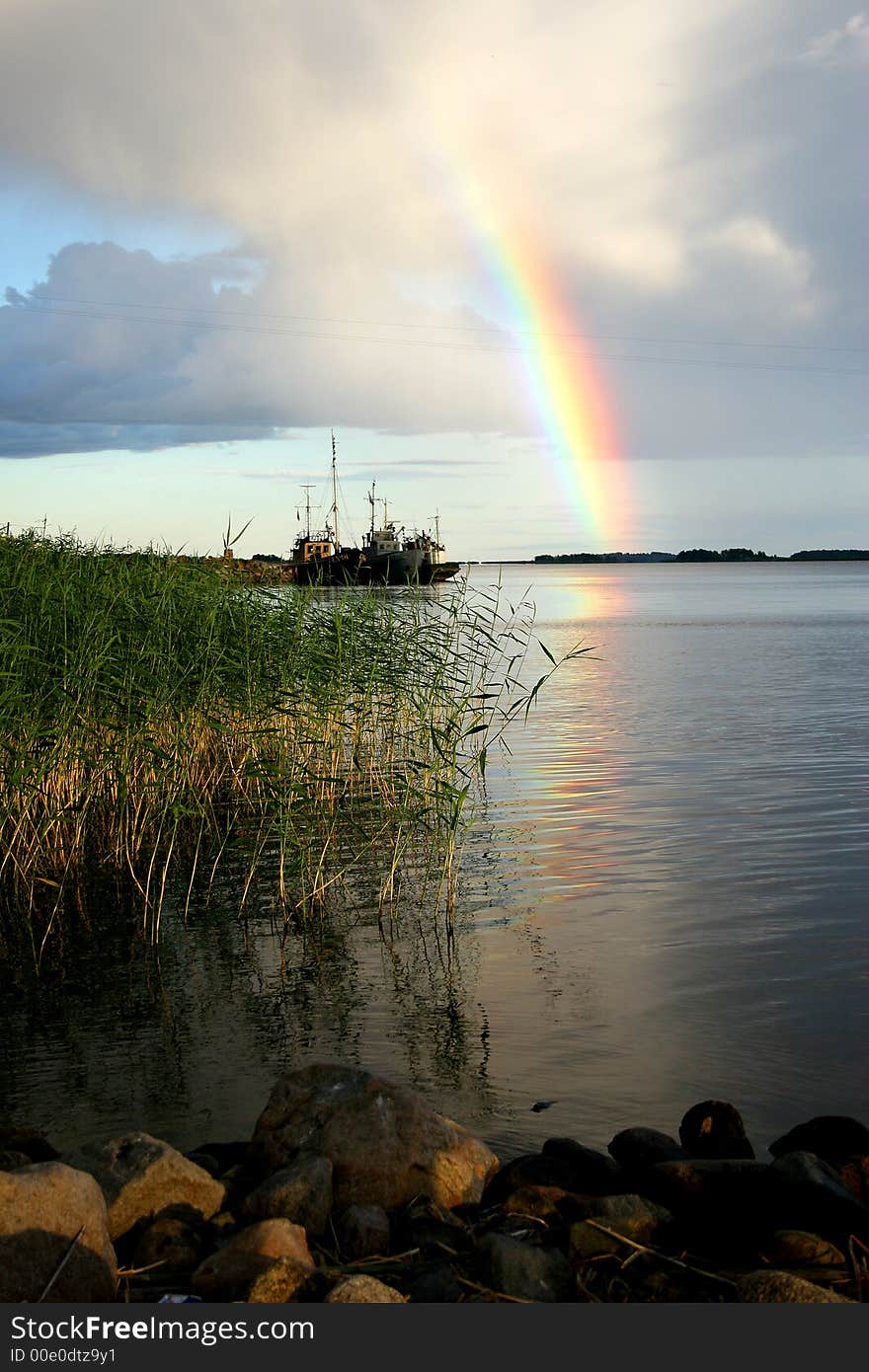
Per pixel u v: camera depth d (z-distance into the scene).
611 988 10.12
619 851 15.35
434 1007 9.84
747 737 25.73
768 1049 8.60
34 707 14.67
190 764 17.53
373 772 17.92
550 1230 5.69
